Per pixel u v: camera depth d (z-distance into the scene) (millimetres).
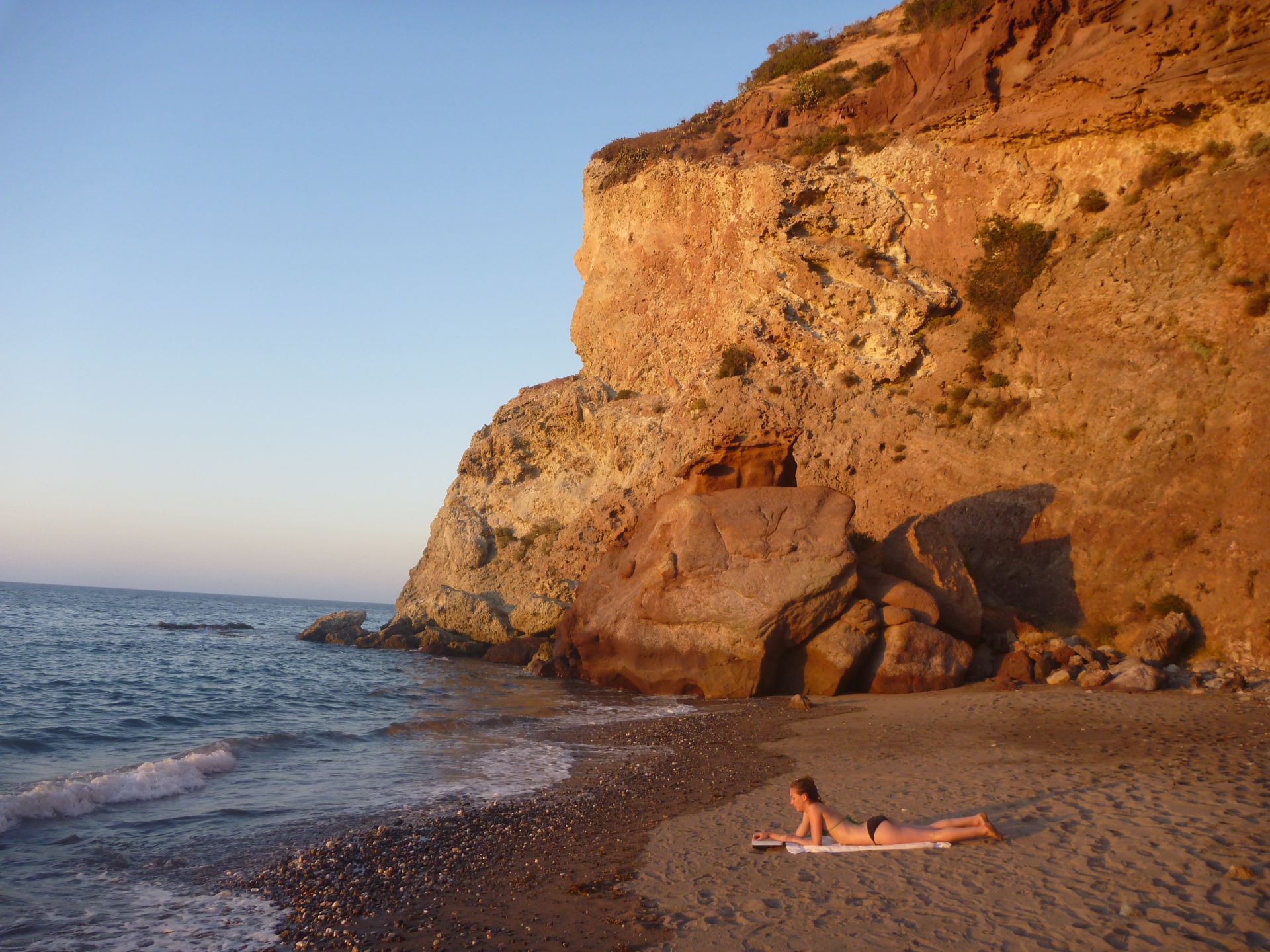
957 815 9281
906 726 16328
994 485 28859
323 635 51594
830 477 33219
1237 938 5730
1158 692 18484
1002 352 31906
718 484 27578
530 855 9047
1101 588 24266
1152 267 28703
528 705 23016
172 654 39375
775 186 37969
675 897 7406
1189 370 25828
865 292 35656
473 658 40531
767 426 35188
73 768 14297
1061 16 34125
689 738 16938
